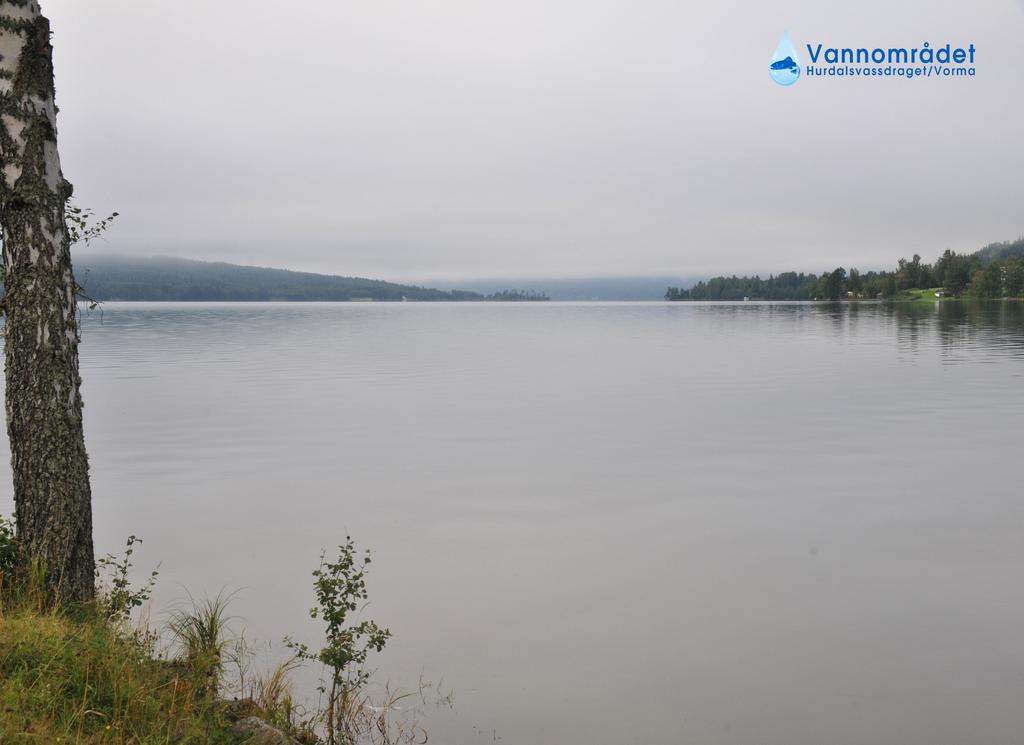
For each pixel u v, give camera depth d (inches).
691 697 329.4
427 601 438.9
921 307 7770.7
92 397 1445.6
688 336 3649.1
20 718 209.3
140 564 502.3
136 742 221.1
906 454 855.1
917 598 435.2
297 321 6146.7
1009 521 584.7
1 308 315.9
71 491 322.0
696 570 486.9
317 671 349.1
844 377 1739.7
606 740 295.1
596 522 600.4
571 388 1610.5
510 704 323.0
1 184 309.4
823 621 406.0
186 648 324.5
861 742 294.7
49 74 316.5
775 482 727.1
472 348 3006.9
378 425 1123.9
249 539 561.6
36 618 281.0
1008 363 2033.7
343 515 626.5
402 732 298.5
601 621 408.8
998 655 364.2
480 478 765.3
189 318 6747.1
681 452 888.3
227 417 1200.2
